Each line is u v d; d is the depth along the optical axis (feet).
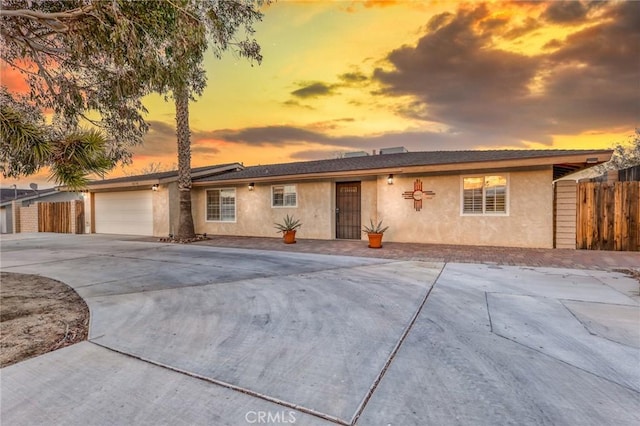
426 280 18.61
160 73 13.71
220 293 16.39
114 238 46.09
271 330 11.39
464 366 8.69
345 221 40.14
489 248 30.58
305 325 11.81
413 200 35.22
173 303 14.84
